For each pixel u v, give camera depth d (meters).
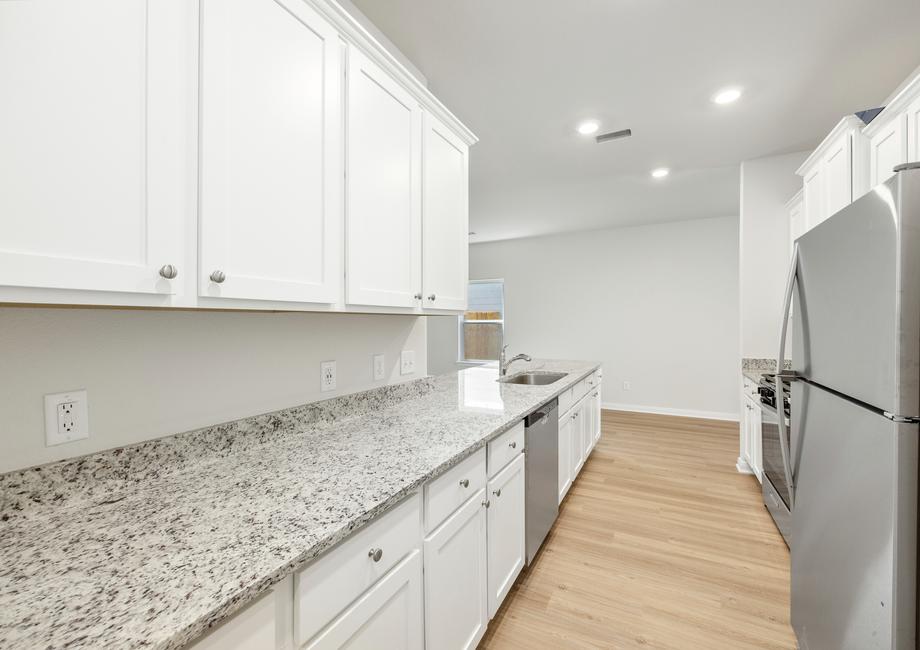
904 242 0.82
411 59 1.98
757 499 2.74
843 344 1.07
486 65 2.03
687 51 1.92
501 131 2.73
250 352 1.29
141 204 0.75
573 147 2.98
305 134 1.09
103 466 0.93
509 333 6.36
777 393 1.46
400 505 1.00
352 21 1.22
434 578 1.14
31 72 0.62
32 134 0.62
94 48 0.69
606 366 5.67
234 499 0.91
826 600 1.15
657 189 3.92
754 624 1.63
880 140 1.76
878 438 0.89
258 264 0.97
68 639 0.51
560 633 1.59
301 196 1.08
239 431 1.23
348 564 0.84
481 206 4.51
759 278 3.18
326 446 1.30
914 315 0.82
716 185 3.80
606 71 2.07
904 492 0.83
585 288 5.80
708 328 5.07
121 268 0.72
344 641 0.83
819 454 1.21
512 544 1.72
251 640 0.65
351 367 1.69
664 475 3.18
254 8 0.96
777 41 1.84
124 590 0.60
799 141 2.87
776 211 3.13
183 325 1.11
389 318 1.91
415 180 1.58
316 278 1.13
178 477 1.04
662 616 1.67
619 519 2.49
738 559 2.06
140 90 0.75
